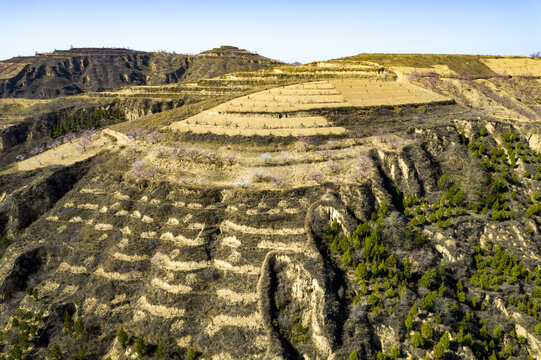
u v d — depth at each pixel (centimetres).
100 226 8638
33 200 9831
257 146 10200
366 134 10594
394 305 6269
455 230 7669
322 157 9606
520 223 7825
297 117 11581
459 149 9675
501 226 7762
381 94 13438
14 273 7988
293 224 7725
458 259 7181
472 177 8869
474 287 6825
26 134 15312
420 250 7269
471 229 7756
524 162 9181
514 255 7288
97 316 7062
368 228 7412
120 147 11488
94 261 7994
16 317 7231
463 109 12344
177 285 7112
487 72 17125
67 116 16475
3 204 9750
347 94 13350
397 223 7612
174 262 7475
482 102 13412
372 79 15450
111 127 13575
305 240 7388
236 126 11200
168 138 11094
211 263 7469
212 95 17238
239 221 7869
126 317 6994
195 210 8312
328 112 11788
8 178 10788
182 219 8194
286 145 10212
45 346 6831
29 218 9681
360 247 7150
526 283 6806
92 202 9388
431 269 6950
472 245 7531
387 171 9238
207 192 8562
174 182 9044
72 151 12244
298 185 8588
